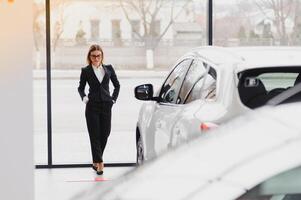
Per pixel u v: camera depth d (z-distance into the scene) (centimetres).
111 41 1345
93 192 342
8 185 820
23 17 802
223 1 1352
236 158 287
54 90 1339
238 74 613
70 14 1334
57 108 1341
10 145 816
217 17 1355
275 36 1361
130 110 1349
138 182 313
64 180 1211
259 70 612
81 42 1339
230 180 276
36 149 1338
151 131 827
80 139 1345
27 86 810
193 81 725
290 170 272
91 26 1338
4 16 798
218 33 1358
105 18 1341
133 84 1351
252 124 316
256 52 669
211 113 607
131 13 1346
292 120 306
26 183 822
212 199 269
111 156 1346
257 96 605
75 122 1345
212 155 300
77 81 1343
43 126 1338
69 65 1339
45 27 1330
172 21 1353
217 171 284
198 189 276
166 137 727
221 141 312
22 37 803
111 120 1341
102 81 1191
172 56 1357
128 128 1348
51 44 1334
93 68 1188
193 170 292
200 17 1356
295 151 277
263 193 271
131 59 1351
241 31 1359
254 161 280
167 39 1355
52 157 1342
